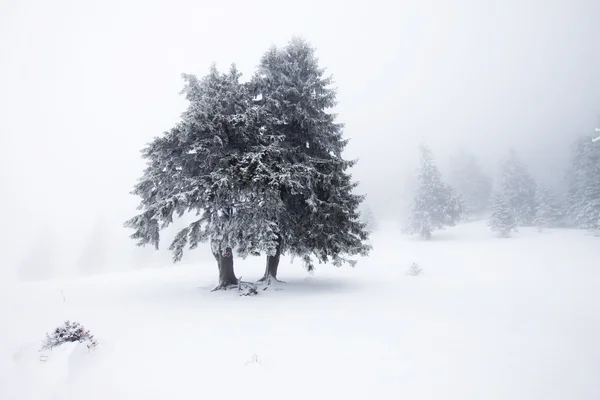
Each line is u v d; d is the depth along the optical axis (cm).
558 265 2334
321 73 1697
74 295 1370
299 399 441
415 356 602
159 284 1780
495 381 496
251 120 1348
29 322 848
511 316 916
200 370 538
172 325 825
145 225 1407
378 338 713
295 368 547
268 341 692
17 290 1609
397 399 441
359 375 520
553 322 847
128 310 1017
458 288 1484
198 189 1348
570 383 487
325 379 504
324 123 1625
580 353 614
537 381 495
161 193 1427
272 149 1348
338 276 2091
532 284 1606
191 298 1248
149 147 1399
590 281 1659
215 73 1459
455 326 810
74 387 479
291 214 1559
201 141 1360
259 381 497
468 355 608
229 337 721
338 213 1494
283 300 1180
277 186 1333
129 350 634
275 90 1591
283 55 1633
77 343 597
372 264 2894
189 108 1440
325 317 910
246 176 1297
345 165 1630
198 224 1444
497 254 3142
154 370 539
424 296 1256
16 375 510
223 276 1520
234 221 1384
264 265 3073
